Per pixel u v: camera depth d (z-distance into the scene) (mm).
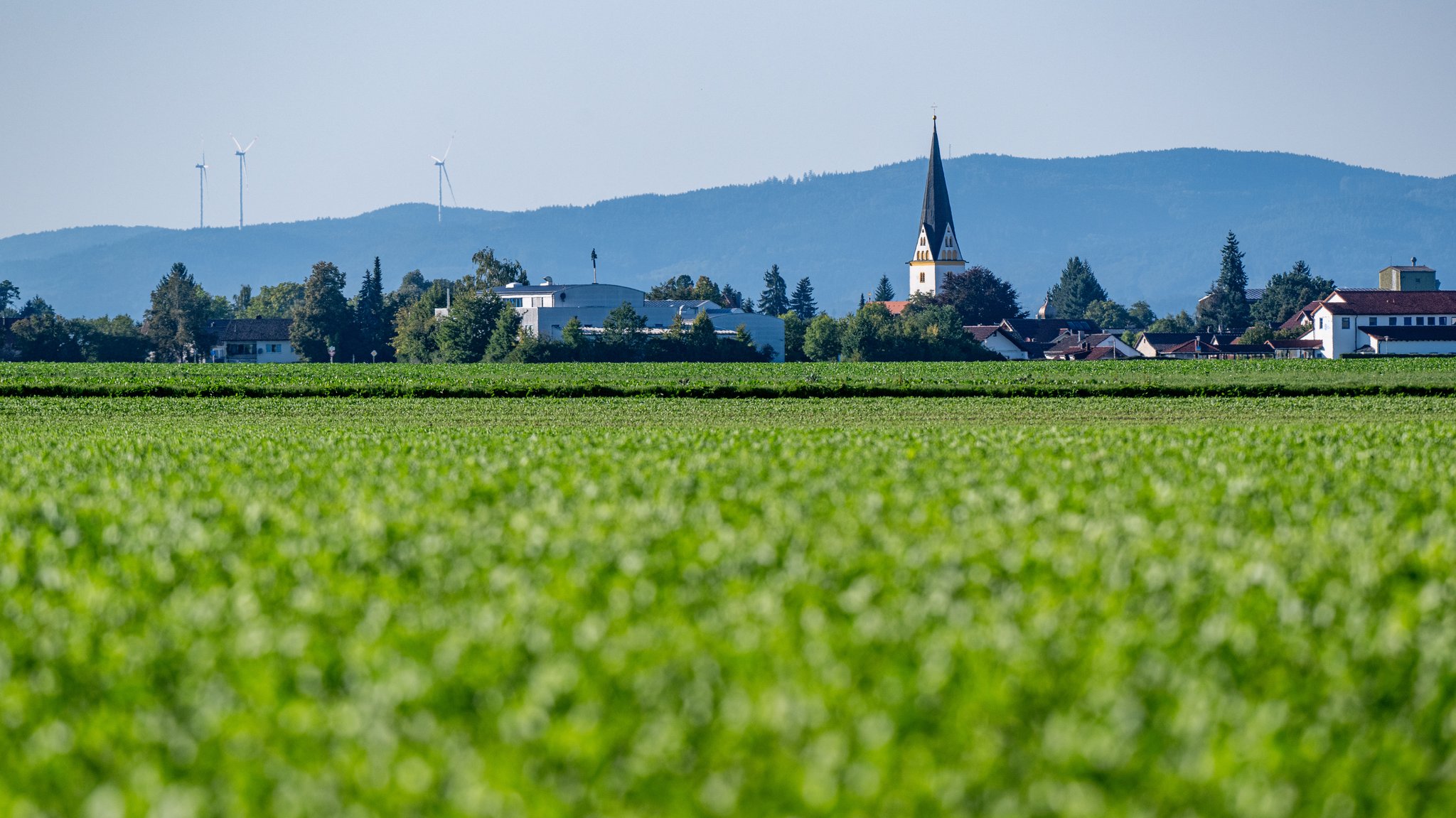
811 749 35375
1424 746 36969
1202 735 36531
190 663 42719
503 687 40406
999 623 45250
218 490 81250
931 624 46094
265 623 47188
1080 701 39219
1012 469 89375
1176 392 199125
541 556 58406
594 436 116688
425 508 71375
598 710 38250
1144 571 53656
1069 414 173375
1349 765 35031
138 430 150875
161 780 34938
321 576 54062
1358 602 48719
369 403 197125
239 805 33125
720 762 35219
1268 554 57312
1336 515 68688
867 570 54375
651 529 63688
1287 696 39875
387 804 33062
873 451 101500
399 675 40094
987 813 32812
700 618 47469
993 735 36281
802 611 48094
